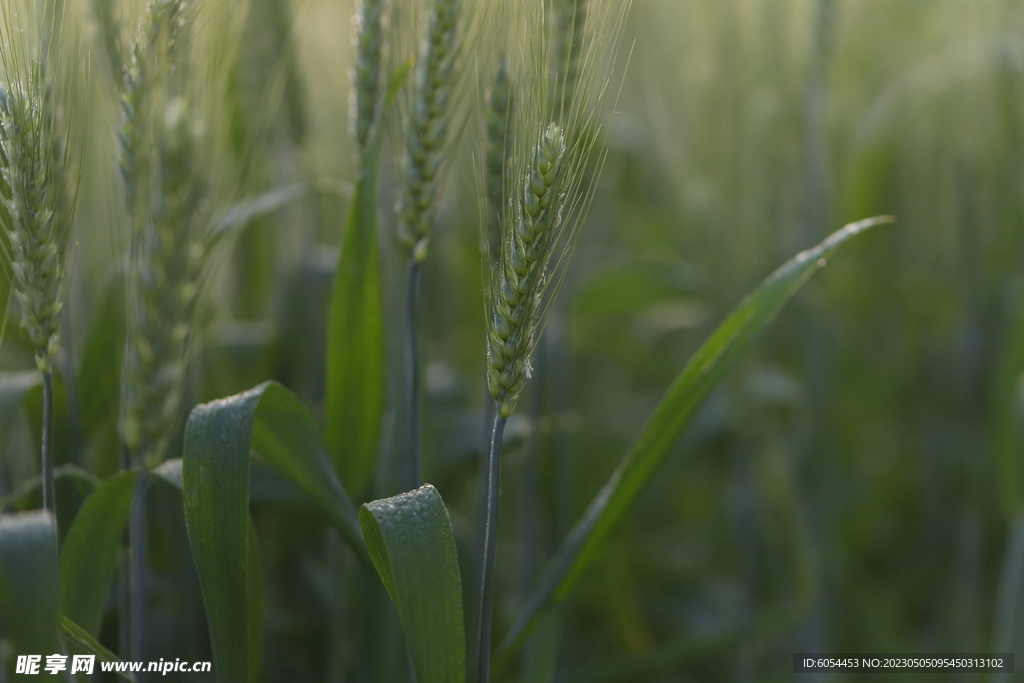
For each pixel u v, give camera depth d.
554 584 0.82
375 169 0.81
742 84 1.34
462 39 0.81
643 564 1.46
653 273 1.45
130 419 0.80
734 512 1.34
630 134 1.73
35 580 0.73
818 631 1.28
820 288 1.34
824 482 1.34
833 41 1.26
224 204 0.89
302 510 0.91
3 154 0.76
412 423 0.83
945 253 1.57
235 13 0.86
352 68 0.84
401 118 0.83
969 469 1.42
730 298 1.35
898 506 1.72
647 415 1.80
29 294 0.76
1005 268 1.40
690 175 1.45
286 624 1.09
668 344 1.76
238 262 1.20
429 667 0.74
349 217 0.81
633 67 1.62
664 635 1.39
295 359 1.12
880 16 1.64
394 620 0.89
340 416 0.84
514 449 0.91
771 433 1.30
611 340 1.61
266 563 1.11
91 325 0.90
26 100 0.76
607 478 1.50
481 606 0.75
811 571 1.17
